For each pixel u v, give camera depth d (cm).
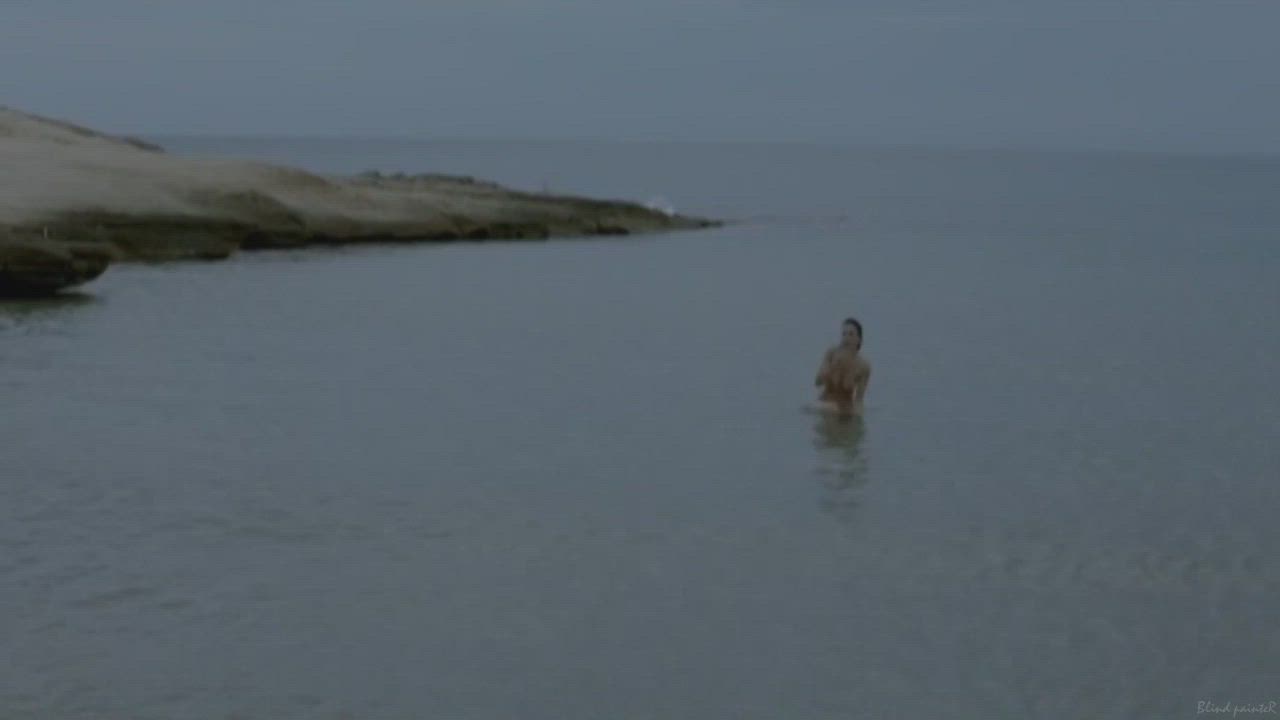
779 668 1137
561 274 4141
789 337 2983
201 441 1820
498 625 1212
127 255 3834
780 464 1794
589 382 2341
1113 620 1259
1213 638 1220
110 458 1717
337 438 1864
